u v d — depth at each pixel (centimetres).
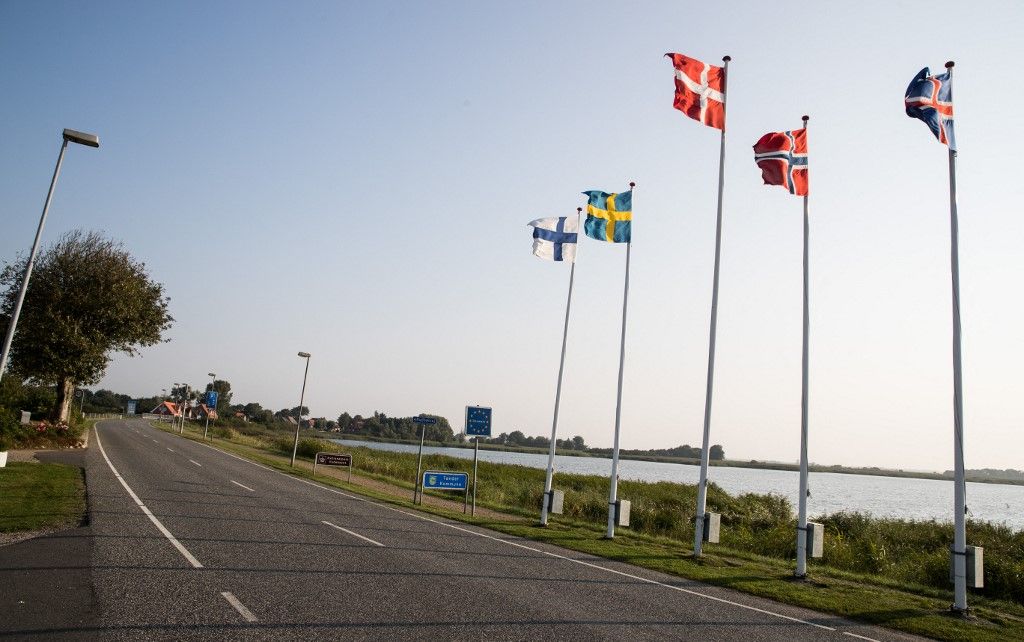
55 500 1600
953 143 1262
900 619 1045
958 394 1180
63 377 3800
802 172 1474
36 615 709
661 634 820
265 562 1064
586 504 2902
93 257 3884
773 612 1022
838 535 2314
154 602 785
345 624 743
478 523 1898
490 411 2275
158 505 1650
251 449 5062
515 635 752
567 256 2077
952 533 2523
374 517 1798
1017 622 1097
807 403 1387
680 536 2417
